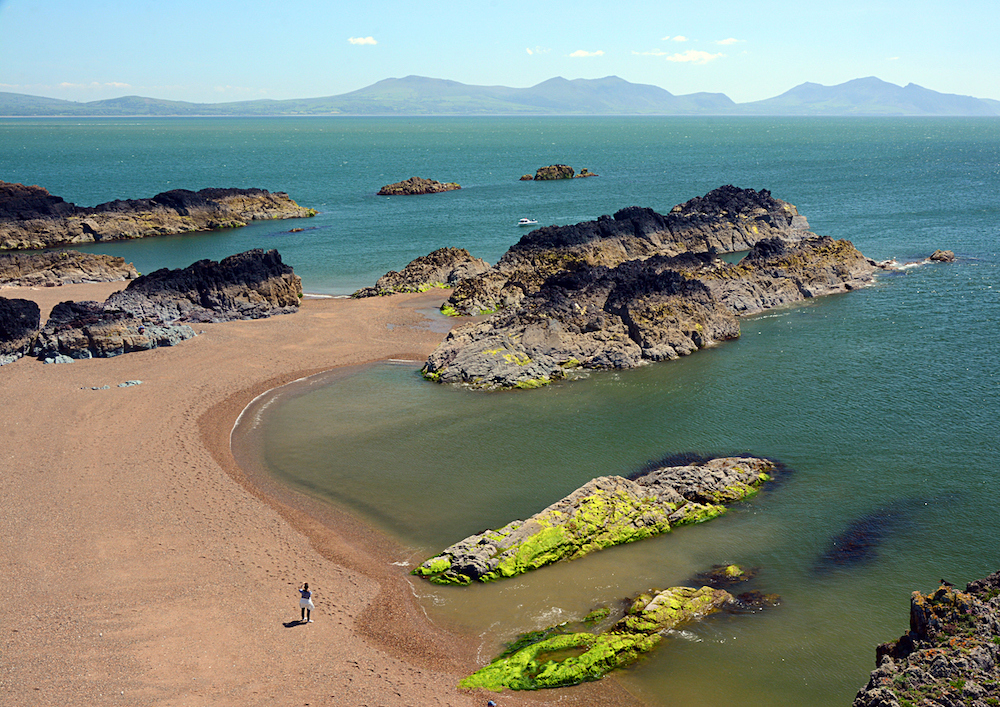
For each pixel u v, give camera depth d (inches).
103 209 5644.7
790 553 1537.9
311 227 5856.3
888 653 1116.5
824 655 1245.1
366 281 4099.4
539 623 1334.9
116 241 5433.1
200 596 1380.4
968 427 2063.2
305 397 2400.3
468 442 2059.5
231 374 2588.6
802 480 1824.6
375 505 1747.0
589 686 1182.9
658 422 2159.2
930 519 1640.0
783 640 1280.8
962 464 1867.6
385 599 1405.0
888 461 1899.6
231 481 1847.9
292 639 1272.1
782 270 3472.0
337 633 1298.0
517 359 2509.8
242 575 1455.5
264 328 3120.1
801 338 2878.9
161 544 1550.2
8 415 2192.4
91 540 1553.9
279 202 6525.6
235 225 5959.6
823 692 1167.6
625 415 2212.1
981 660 998.4
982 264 4001.0
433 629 1320.1
